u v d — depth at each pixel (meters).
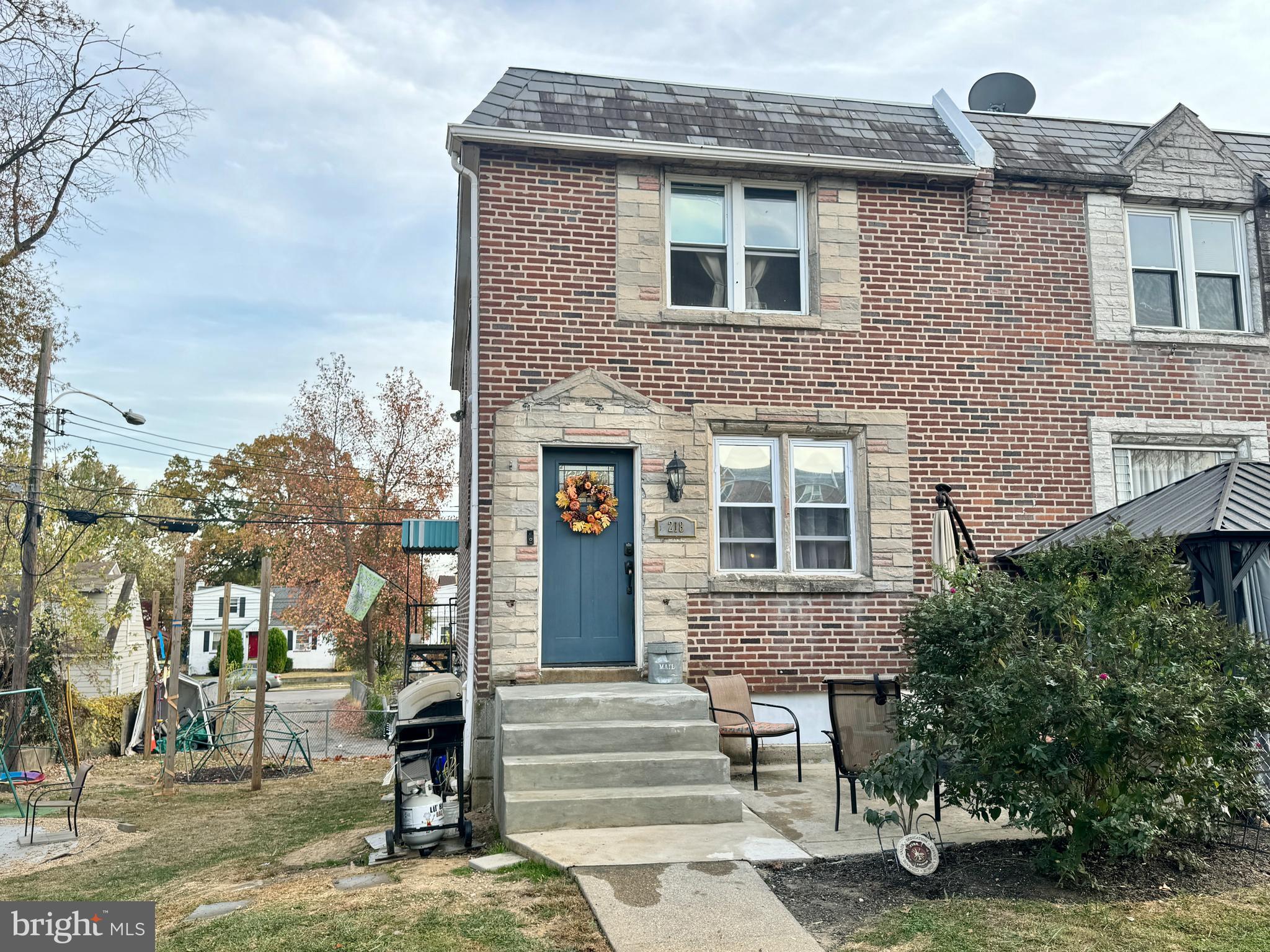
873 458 9.72
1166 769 5.09
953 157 10.33
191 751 17.81
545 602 9.04
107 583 24.11
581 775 6.90
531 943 4.54
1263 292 10.82
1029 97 12.74
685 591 9.14
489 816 8.00
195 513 48.09
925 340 10.02
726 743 8.92
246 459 41.38
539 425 9.05
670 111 10.05
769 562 9.59
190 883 7.24
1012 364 10.18
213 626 50.84
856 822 6.60
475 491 8.92
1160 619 5.39
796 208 10.17
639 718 7.72
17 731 15.60
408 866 6.46
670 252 9.83
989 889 5.13
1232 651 5.54
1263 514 7.12
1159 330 10.51
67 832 10.42
